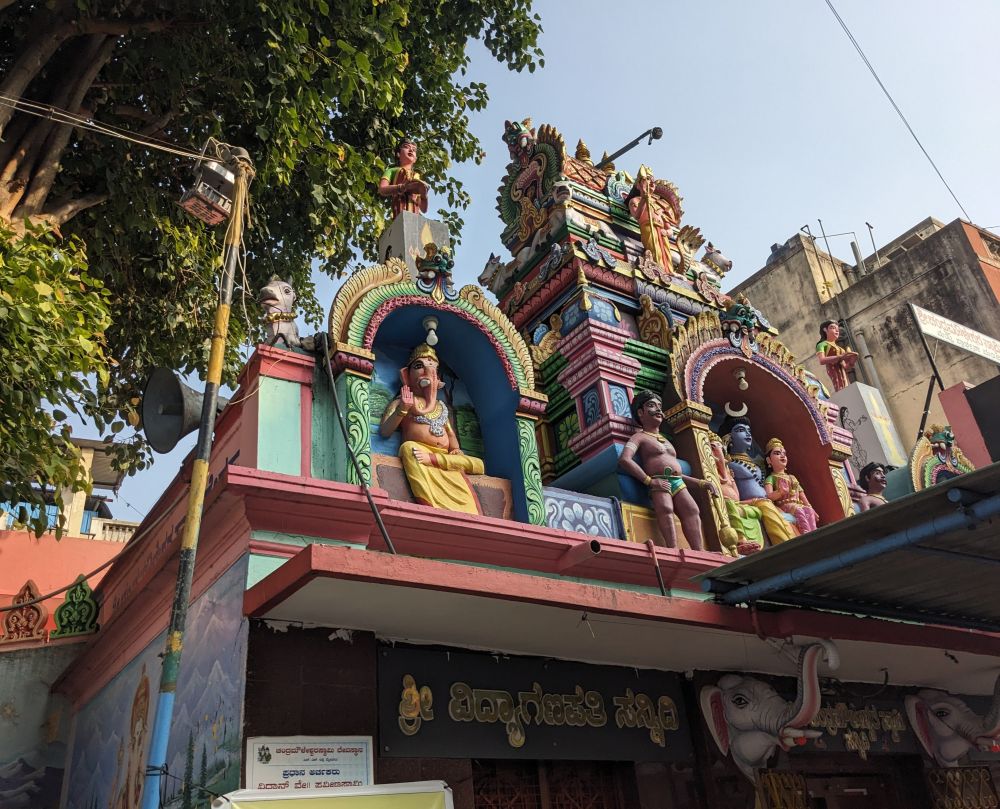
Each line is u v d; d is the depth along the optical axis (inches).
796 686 313.7
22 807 348.5
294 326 274.7
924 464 462.3
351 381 264.7
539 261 423.8
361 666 219.1
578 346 361.7
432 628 226.7
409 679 227.3
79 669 352.5
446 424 287.9
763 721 284.5
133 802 271.0
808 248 956.0
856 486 417.4
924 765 339.3
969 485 208.4
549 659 259.3
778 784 287.0
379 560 185.6
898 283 846.5
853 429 498.0
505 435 307.3
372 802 199.2
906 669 327.3
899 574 253.1
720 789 274.1
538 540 259.8
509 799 242.5
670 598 232.5
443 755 222.8
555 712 251.8
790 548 232.4
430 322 299.3
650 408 335.0
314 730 203.6
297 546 224.7
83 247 346.6
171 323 423.8
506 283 442.0
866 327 856.3
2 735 352.8
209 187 217.5
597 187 452.8
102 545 533.3
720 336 389.1
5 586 496.1
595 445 339.3
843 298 889.5
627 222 446.3
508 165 473.4
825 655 266.7
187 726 232.8
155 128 394.3
